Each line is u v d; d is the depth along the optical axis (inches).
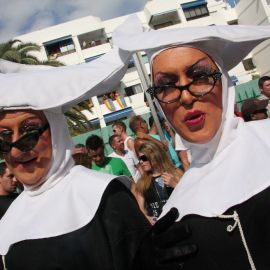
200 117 59.9
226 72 64.4
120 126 172.4
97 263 62.9
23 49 634.8
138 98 882.1
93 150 150.3
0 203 115.9
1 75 73.1
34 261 63.7
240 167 57.4
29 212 70.1
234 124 61.4
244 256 52.3
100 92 76.7
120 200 67.9
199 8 993.5
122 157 168.6
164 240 58.1
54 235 64.1
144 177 126.4
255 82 496.4
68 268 62.6
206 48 62.4
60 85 69.2
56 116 70.9
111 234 64.8
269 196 52.8
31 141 67.0
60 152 70.9
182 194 62.4
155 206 124.2
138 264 61.4
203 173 62.7
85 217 64.8
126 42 65.4
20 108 66.7
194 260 55.6
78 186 69.2
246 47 67.9
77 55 940.0
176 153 161.0
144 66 135.0
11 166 69.2
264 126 62.4
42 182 70.9
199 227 56.2
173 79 60.9
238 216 53.6
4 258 66.6
